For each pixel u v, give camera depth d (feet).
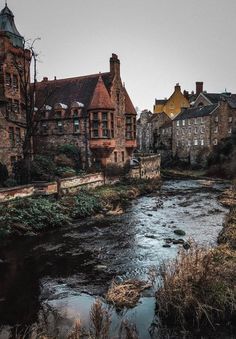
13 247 52.54
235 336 28.66
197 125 206.39
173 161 224.94
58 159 106.73
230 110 199.62
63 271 43.27
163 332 29.40
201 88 264.11
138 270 43.27
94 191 94.27
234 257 38.99
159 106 302.66
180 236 58.23
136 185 114.73
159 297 32.17
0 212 59.47
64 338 28.17
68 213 70.95
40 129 122.62
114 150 117.70
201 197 103.45
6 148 88.12
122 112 124.26
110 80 117.70
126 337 27.73
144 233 60.85
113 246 53.36
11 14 131.54
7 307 34.06
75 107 115.55
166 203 92.63
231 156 174.40
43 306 34.17
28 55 101.19
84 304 34.45
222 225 62.85
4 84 89.71
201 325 29.99
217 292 30.81
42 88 132.57
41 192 74.38
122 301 34.09
